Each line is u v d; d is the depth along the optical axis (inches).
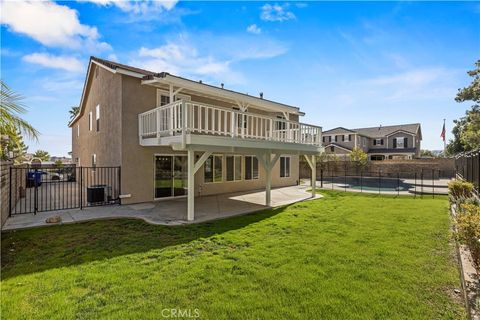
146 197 416.2
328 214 334.3
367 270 164.2
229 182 546.3
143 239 230.2
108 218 306.5
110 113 433.7
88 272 161.0
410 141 1386.6
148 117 386.3
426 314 118.9
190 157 300.8
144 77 393.7
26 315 116.7
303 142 474.6
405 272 161.8
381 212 346.6
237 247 209.5
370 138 1499.8
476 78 657.0
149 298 131.3
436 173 975.0
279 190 598.2
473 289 133.5
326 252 195.5
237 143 337.4
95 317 115.5
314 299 130.3
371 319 114.7
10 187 311.4
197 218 308.0
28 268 167.0
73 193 563.8
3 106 157.0
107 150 449.1
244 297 132.3
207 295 134.0
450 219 303.1
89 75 537.0
